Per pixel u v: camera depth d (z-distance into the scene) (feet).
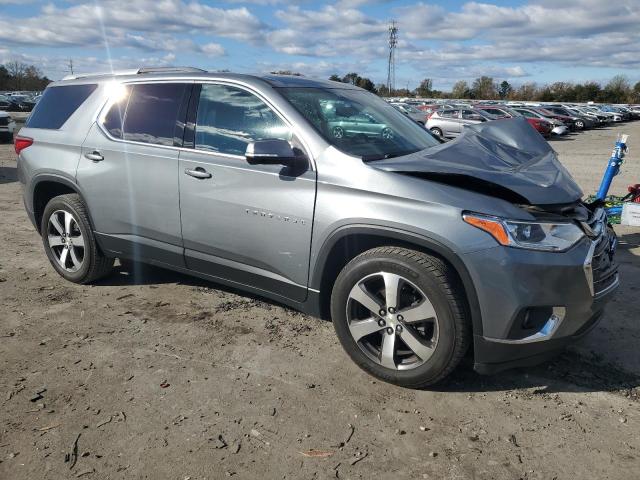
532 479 7.84
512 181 9.47
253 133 11.43
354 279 10.09
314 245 10.51
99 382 10.14
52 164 14.56
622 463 8.20
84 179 13.94
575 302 9.21
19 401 9.49
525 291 8.90
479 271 8.93
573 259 9.03
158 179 12.60
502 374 10.71
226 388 10.03
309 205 10.44
